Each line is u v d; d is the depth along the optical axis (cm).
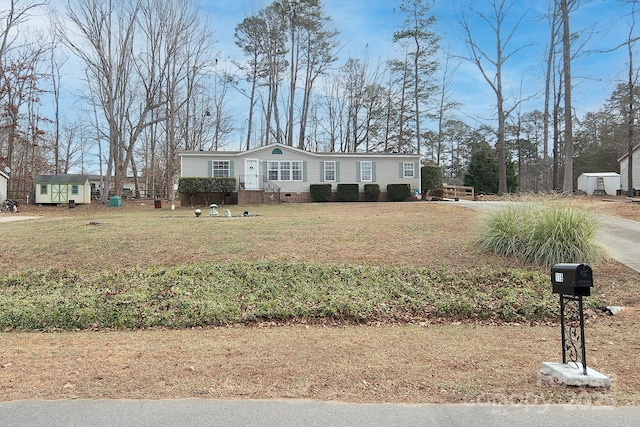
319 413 332
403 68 3969
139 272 844
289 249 981
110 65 2859
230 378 405
